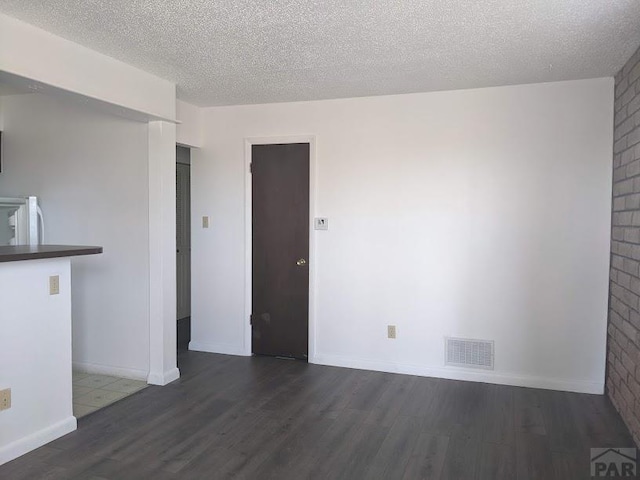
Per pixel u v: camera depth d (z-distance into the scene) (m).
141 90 3.56
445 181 4.09
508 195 3.93
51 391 2.99
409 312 4.23
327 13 2.55
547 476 2.60
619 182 3.46
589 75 3.62
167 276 3.99
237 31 2.80
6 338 2.72
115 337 4.12
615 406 3.45
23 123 4.39
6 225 4.20
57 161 4.28
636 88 3.05
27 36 2.72
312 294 4.51
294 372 4.28
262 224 4.67
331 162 4.40
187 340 5.42
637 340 2.92
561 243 3.83
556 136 3.80
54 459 2.76
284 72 3.58
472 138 4.00
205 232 4.86
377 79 3.74
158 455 2.81
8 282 2.73
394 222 4.24
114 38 2.92
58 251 2.94
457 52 3.13
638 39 2.88
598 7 2.45
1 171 4.48
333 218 4.42
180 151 6.16
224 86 3.97
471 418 3.33
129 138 4.01
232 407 3.51
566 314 3.84
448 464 2.72
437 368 4.17
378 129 4.25
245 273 4.74
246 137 4.67
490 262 4.00
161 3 2.45
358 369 4.37
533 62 3.32
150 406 3.51
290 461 2.75
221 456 2.81
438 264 4.13
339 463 2.73
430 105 4.10
